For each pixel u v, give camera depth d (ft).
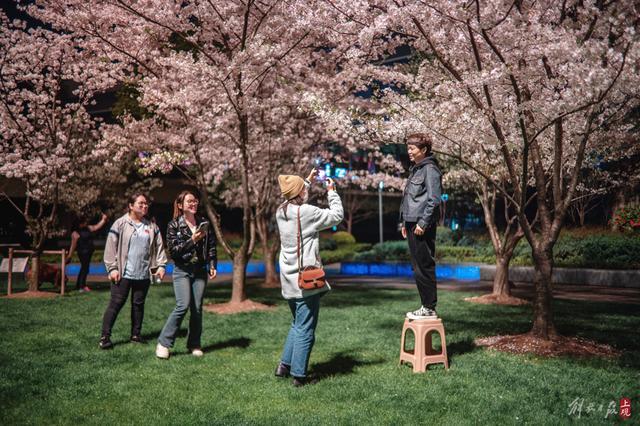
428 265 17.30
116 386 14.93
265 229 49.52
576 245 54.75
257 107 30.99
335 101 32.58
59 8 31.83
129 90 37.04
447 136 19.93
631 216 55.16
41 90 38.99
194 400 13.74
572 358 17.95
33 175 39.24
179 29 30.91
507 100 19.51
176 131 34.19
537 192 20.75
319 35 31.01
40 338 21.88
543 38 16.66
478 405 13.11
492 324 25.57
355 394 14.10
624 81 15.24
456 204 92.58
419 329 16.70
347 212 144.87
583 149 19.21
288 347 15.96
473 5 17.85
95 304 32.96
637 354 18.58
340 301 35.53
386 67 25.04
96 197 68.80
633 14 15.92
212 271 19.35
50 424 12.02
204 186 33.40
